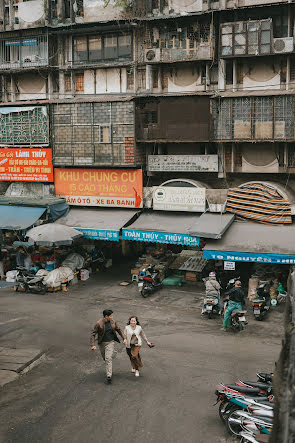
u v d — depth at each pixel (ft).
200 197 59.41
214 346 38.68
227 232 54.54
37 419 26.66
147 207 63.46
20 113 69.82
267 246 50.24
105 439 24.56
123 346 38.86
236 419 24.66
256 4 60.44
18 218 63.05
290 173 59.88
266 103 56.85
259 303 45.03
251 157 60.75
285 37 59.57
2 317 46.65
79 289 57.00
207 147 62.85
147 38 67.46
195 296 53.88
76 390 30.45
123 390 30.32
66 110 66.85
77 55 72.18
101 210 66.28
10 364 34.06
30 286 55.26
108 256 70.13
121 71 70.44
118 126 63.93
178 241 55.62
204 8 63.31
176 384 31.22
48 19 71.46
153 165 64.64
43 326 43.86
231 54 61.31
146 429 25.53
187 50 64.64
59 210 65.87
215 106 59.11
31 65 73.15
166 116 61.67
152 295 54.34
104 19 68.33
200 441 24.32
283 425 7.56
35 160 69.87
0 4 75.05
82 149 66.54
